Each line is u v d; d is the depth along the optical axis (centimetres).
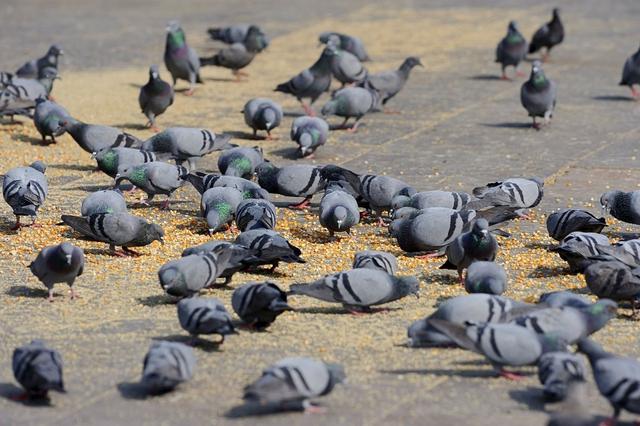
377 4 4194
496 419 1034
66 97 2638
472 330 1094
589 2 4225
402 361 1177
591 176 2025
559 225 1568
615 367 998
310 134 2105
